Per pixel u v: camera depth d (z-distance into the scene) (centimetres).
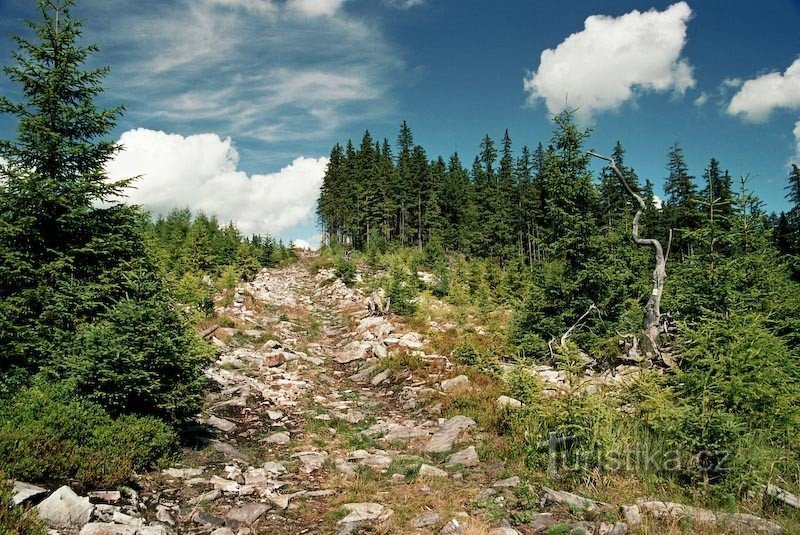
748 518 541
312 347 1969
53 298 839
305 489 702
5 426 566
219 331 1858
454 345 1680
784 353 807
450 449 889
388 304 2486
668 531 519
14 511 430
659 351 1331
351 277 4066
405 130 8725
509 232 5812
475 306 2612
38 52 970
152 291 848
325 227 8694
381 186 7081
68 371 744
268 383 1361
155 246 1148
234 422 1020
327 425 1052
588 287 1586
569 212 1680
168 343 743
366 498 656
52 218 904
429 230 6925
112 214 1017
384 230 7100
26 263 830
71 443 594
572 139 1659
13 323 794
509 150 7038
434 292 3319
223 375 1332
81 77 1021
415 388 1323
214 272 4209
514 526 559
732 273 1138
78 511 473
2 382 700
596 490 655
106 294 922
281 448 893
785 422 670
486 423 982
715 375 715
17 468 514
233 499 634
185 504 595
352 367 1703
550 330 1572
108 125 1045
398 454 881
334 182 8094
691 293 1200
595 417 734
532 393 961
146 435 698
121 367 718
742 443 639
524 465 760
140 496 589
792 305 1073
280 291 3828
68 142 1000
